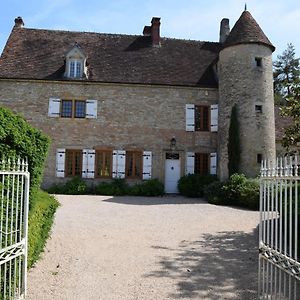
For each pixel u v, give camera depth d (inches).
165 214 518.9
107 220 457.1
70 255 311.9
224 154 783.7
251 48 777.6
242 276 272.7
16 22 940.0
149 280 265.4
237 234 402.3
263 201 216.8
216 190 681.6
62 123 815.1
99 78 831.1
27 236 224.7
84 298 232.4
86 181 812.0
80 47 871.1
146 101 838.5
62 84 821.2
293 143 403.9
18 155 226.2
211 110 844.0
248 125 759.7
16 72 813.9
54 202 352.8
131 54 904.9
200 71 886.4
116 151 822.5
